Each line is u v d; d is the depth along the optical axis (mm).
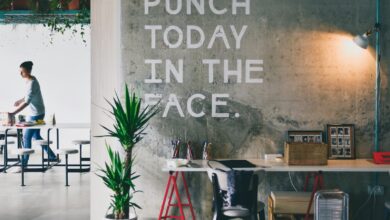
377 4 5746
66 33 12344
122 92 5762
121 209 5242
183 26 5730
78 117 12492
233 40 5730
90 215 6141
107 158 5914
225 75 5738
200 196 5770
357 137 5781
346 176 5797
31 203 7086
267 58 5738
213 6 5727
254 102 5754
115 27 5785
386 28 5754
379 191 5766
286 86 5750
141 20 5727
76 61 12453
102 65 5863
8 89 12398
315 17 5738
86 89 12500
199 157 5754
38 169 9602
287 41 5738
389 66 5773
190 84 5742
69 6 10039
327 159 5391
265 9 5730
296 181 5785
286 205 5230
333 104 5766
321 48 5746
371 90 5777
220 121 5754
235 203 4676
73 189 8023
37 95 9398
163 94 5746
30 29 12344
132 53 5738
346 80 5766
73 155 11578
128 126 5215
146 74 5742
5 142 9383
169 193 5797
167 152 5762
